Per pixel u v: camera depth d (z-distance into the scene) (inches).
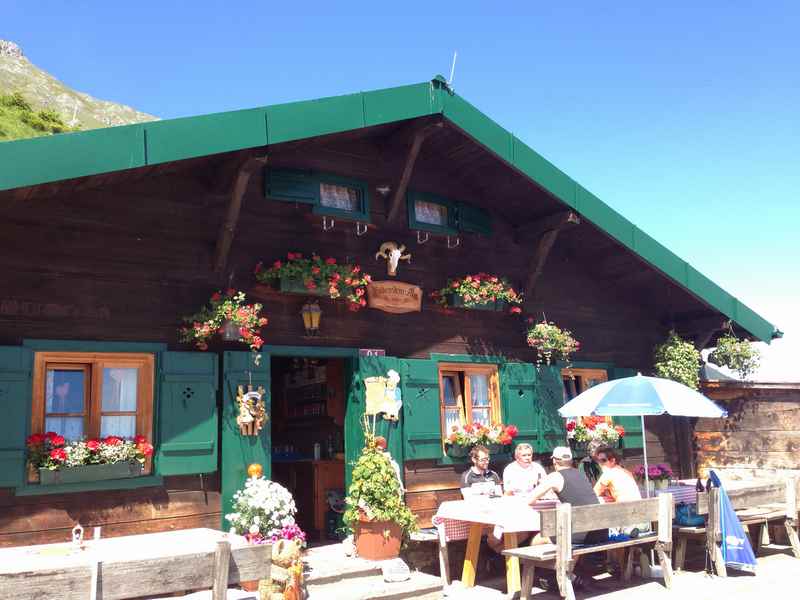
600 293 404.2
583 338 390.3
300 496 364.5
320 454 375.2
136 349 252.7
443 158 343.9
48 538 226.2
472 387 346.3
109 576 161.6
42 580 154.8
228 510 258.4
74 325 243.1
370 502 272.7
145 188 265.1
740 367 407.5
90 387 249.0
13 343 232.1
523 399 353.4
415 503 310.5
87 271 248.8
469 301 335.9
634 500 265.7
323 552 285.6
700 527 304.5
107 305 250.7
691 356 402.0
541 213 358.3
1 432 221.8
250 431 268.1
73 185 234.2
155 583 167.0
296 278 285.0
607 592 264.5
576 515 246.2
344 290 294.2
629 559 282.5
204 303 270.5
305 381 399.9
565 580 236.4
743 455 408.8
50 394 242.7
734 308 406.3
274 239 292.0
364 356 304.7
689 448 424.8
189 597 192.9
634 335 415.2
